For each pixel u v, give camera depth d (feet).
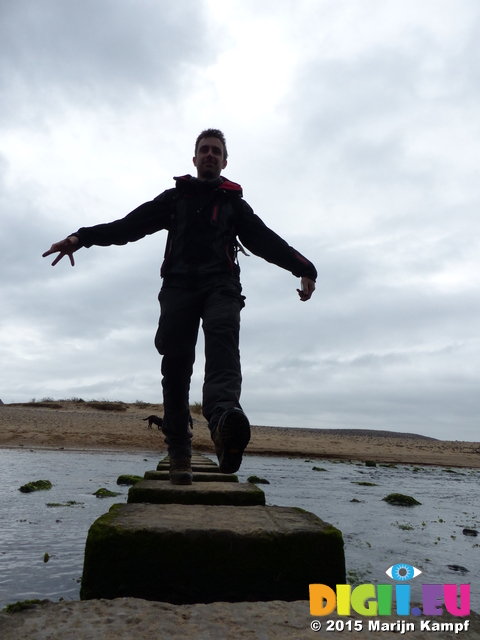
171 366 8.44
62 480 22.95
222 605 4.42
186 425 9.85
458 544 12.94
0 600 7.20
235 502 9.12
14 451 41.06
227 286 7.78
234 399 6.96
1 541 11.00
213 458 41.45
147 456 43.73
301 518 6.45
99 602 4.40
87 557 5.31
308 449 60.54
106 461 35.35
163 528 5.44
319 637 3.78
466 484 33.65
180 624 3.92
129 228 8.22
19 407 79.56
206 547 5.39
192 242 8.02
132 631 3.75
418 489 27.96
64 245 7.91
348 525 15.03
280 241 8.23
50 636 3.63
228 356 7.27
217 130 8.92
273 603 4.54
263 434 76.48
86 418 68.54
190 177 8.49
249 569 5.39
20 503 16.25
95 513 14.60
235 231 8.31
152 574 5.27
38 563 9.30
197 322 8.14
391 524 15.61
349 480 30.73
